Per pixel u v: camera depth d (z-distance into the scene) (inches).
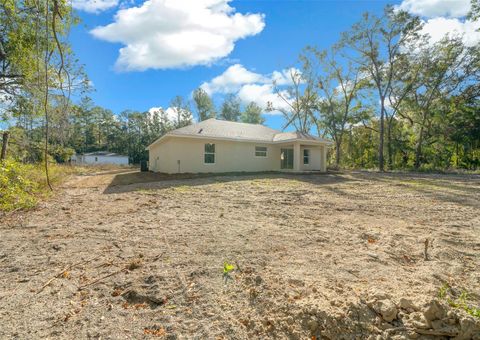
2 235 173.5
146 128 2199.8
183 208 264.8
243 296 98.7
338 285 104.0
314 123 1314.0
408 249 148.3
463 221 214.2
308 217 230.4
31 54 427.5
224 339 76.8
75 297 99.2
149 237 169.5
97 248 149.7
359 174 680.4
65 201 297.7
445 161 992.2
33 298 98.0
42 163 478.3
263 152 743.1
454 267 122.4
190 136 620.7
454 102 922.7
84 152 2140.7
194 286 105.8
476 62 846.5
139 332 79.6
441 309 81.0
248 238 168.1
